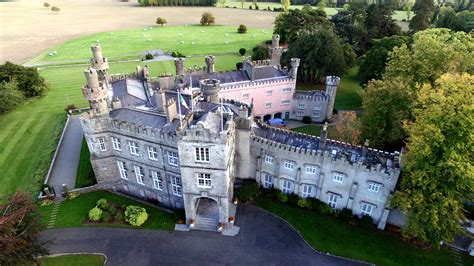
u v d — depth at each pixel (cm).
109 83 7725
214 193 5012
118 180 6244
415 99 5994
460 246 5078
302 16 14600
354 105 9969
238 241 5166
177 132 4522
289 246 5088
